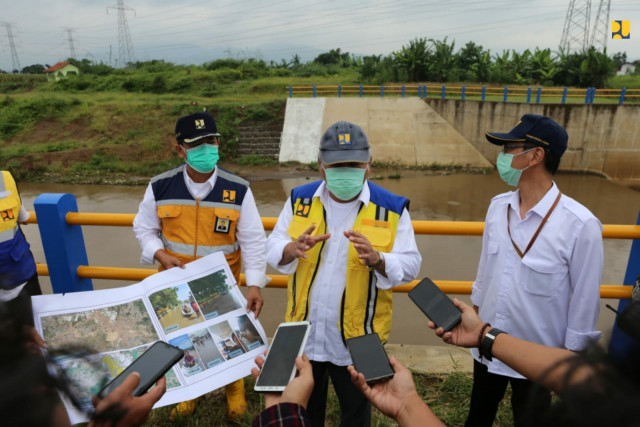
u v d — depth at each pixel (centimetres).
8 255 215
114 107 2083
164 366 111
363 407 174
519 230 167
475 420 191
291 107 1998
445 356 273
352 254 170
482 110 1795
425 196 1365
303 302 176
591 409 61
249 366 166
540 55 2461
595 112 1680
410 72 2580
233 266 223
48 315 169
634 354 62
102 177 1589
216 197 210
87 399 100
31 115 2053
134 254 801
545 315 164
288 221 188
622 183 1619
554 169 162
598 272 154
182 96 2452
